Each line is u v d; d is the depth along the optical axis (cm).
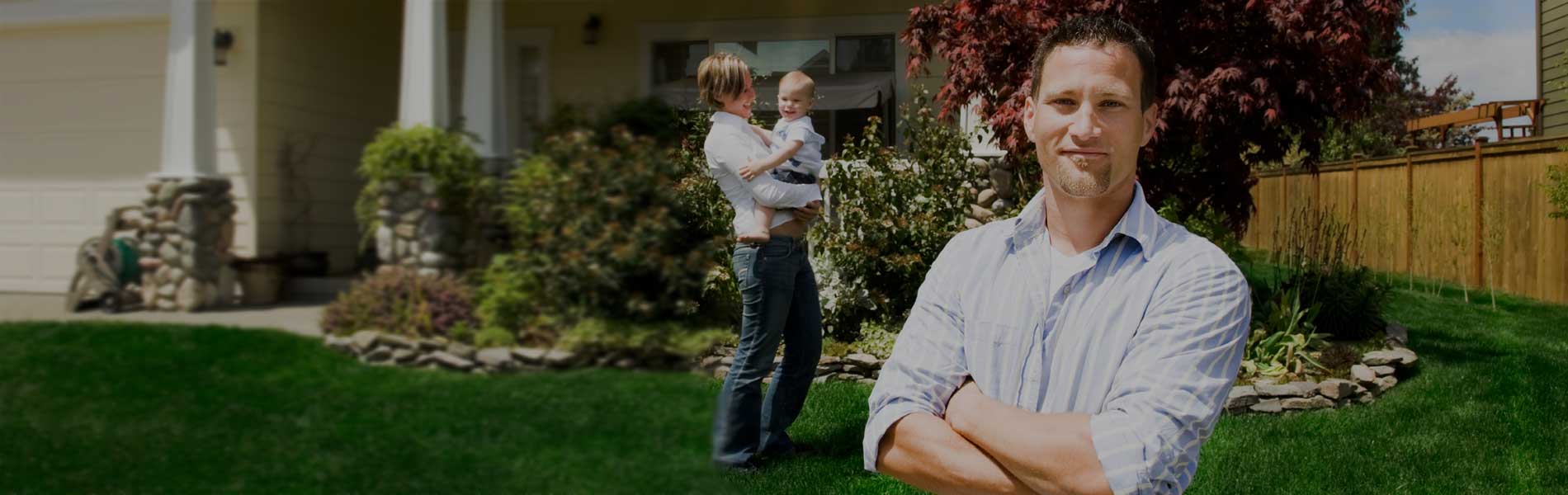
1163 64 515
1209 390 134
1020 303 146
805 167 319
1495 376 480
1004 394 145
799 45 640
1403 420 412
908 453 144
